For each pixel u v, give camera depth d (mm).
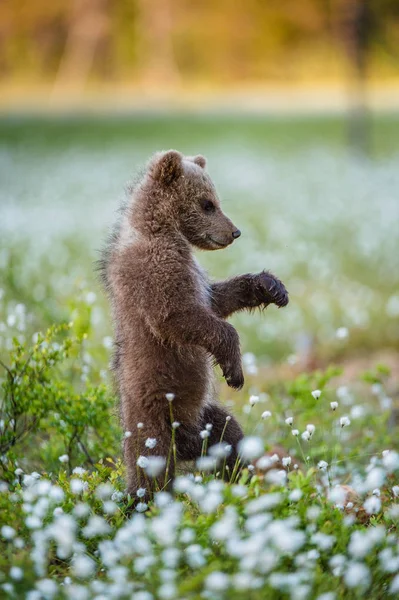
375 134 53312
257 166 40781
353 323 18406
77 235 25234
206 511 7160
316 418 12180
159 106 75562
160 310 8633
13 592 6227
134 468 8586
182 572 6434
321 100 77500
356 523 7848
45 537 6645
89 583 6598
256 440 7363
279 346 17859
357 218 28266
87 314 10508
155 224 9172
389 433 11664
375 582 6582
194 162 10242
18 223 26188
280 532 5965
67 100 82438
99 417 9594
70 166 42125
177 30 92500
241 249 23719
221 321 8688
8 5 93875
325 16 92250
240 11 93250
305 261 23125
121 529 7004
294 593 5852
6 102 80938
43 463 10008
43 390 9500
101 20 91750
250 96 83312
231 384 8648
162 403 8836
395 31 83875
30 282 17906
